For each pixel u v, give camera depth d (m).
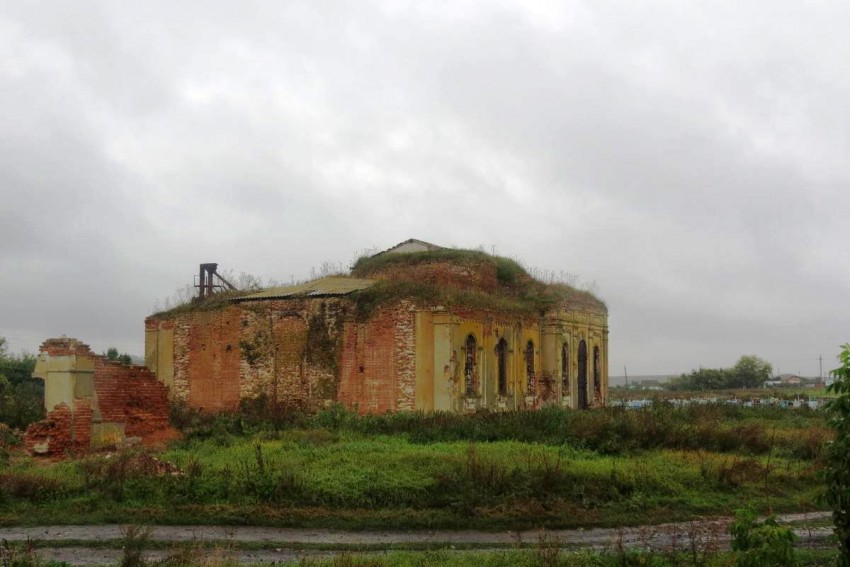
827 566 12.31
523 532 15.51
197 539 14.19
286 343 33.09
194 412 31.00
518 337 36.88
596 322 45.66
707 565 12.22
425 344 30.64
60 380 22.28
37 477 16.98
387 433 24.67
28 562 11.95
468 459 18.19
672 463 20.89
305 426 26.28
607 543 14.02
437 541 14.57
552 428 24.78
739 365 100.69
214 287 39.31
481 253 40.69
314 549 13.83
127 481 16.98
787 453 24.48
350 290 32.88
